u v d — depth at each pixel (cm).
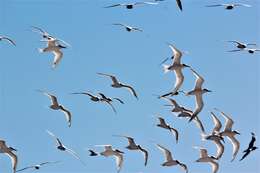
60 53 5806
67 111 5894
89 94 6081
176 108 5806
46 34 5909
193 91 5469
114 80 5931
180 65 5400
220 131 5669
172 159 5781
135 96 5953
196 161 5738
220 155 5697
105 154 5888
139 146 5928
